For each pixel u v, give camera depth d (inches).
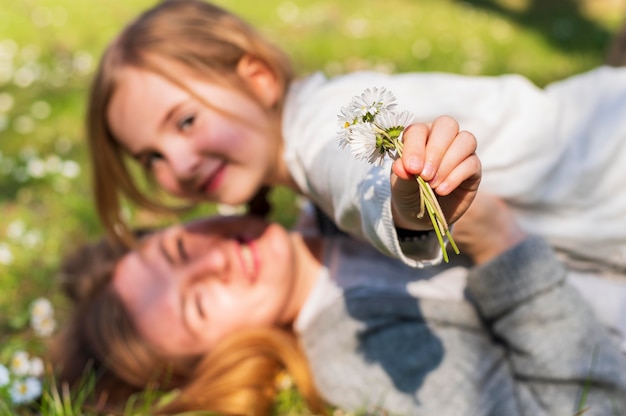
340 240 90.3
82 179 152.8
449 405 75.2
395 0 359.3
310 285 87.9
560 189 82.9
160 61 82.6
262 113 84.7
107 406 86.2
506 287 73.5
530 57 248.2
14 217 137.2
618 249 84.0
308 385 82.0
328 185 67.1
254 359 82.6
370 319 80.7
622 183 84.0
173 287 85.6
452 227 57.2
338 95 79.7
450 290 81.6
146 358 86.7
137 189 96.5
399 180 51.1
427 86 85.6
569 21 335.3
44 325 99.3
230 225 88.2
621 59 129.8
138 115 83.1
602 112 87.0
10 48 264.5
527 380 75.2
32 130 183.2
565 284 74.6
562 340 72.7
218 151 82.4
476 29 293.6
